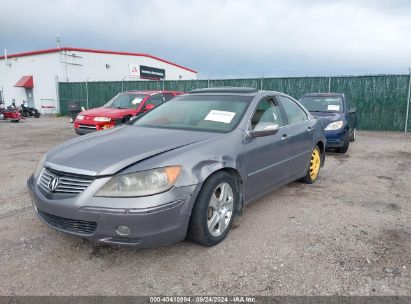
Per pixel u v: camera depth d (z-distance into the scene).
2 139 11.74
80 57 27.38
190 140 3.60
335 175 6.69
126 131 4.16
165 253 3.39
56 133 13.63
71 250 3.44
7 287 2.84
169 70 37.06
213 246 3.53
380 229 4.01
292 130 4.97
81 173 3.03
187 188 3.12
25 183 5.90
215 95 4.77
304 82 16.14
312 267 3.15
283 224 4.13
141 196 2.92
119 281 2.93
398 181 6.25
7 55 28.77
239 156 3.77
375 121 15.04
